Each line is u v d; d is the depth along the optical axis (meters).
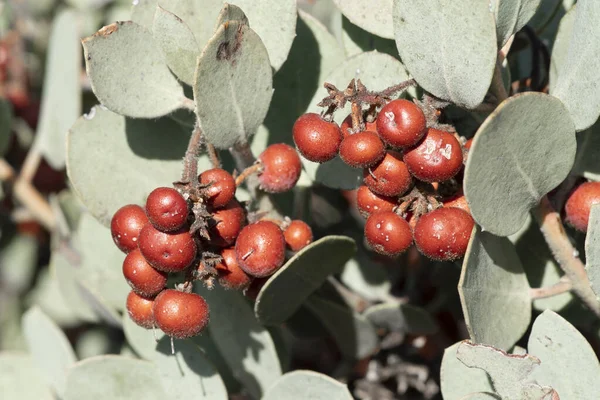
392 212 0.21
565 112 0.20
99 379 0.25
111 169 0.25
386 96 0.21
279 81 0.25
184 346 0.24
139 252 0.22
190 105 0.23
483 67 0.21
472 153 0.19
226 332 0.25
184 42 0.23
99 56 0.22
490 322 0.22
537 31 0.25
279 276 0.22
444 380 0.23
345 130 0.21
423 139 0.20
